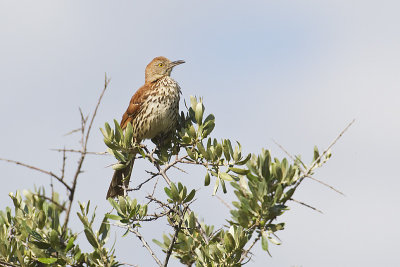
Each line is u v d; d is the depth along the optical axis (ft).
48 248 23.75
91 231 24.08
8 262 23.90
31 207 26.20
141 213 25.55
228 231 24.30
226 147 28.50
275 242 22.75
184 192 25.88
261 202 23.13
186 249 27.22
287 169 23.53
